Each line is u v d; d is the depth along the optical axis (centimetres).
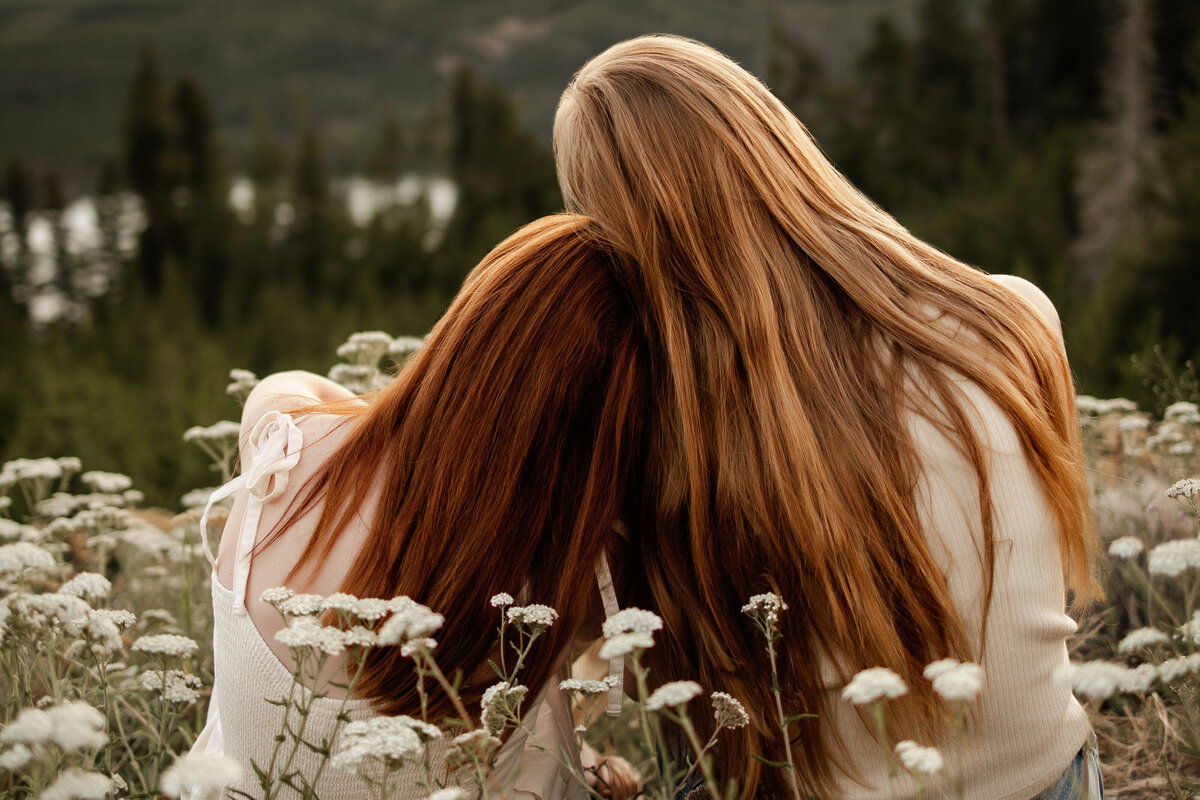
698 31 19200
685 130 134
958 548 121
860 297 128
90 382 1808
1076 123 3716
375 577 125
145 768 160
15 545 134
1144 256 1312
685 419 127
